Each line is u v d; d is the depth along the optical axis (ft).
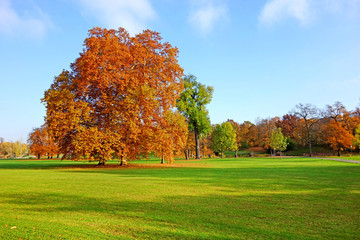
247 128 353.92
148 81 96.32
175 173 63.31
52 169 81.51
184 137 105.60
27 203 27.02
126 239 16.08
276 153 250.78
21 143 424.05
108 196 30.86
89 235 16.78
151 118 96.37
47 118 83.51
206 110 195.31
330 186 38.50
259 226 18.88
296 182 43.32
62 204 26.48
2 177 53.83
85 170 76.23
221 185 40.24
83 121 88.33
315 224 19.38
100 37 92.12
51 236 16.56
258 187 37.86
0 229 17.92
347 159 134.51
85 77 86.17
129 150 95.09
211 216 21.71
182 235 16.85
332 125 195.93
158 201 27.89
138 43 97.35
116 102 88.79
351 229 18.20
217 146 232.73
